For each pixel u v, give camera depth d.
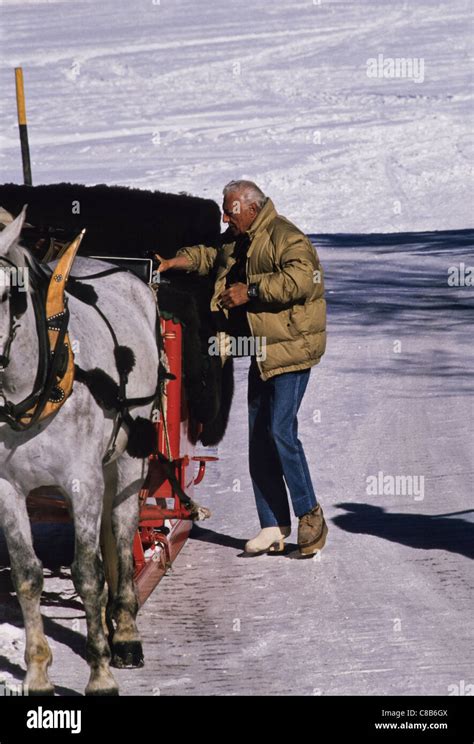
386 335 16.64
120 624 6.43
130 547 6.65
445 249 24.53
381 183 33.62
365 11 74.12
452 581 7.60
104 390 5.99
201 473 8.58
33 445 5.66
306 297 7.85
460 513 9.06
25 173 11.28
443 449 10.94
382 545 8.36
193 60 57.25
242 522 9.10
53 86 50.62
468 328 17.03
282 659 6.41
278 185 33.12
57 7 80.38
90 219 8.98
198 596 7.45
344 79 51.75
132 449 6.63
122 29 69.44
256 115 43.94
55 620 6.95
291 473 8.06
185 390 7.74
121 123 42.66
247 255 7.85
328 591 7.47
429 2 76.44
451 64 54.81
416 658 6.38
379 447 11.05
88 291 6.66
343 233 27.81
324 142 38.59
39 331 5.54
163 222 8.95
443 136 39.00
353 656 6.43
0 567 7.90
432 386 13.63
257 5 79.12
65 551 8.34
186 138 39.47
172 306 7.64
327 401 13.00
